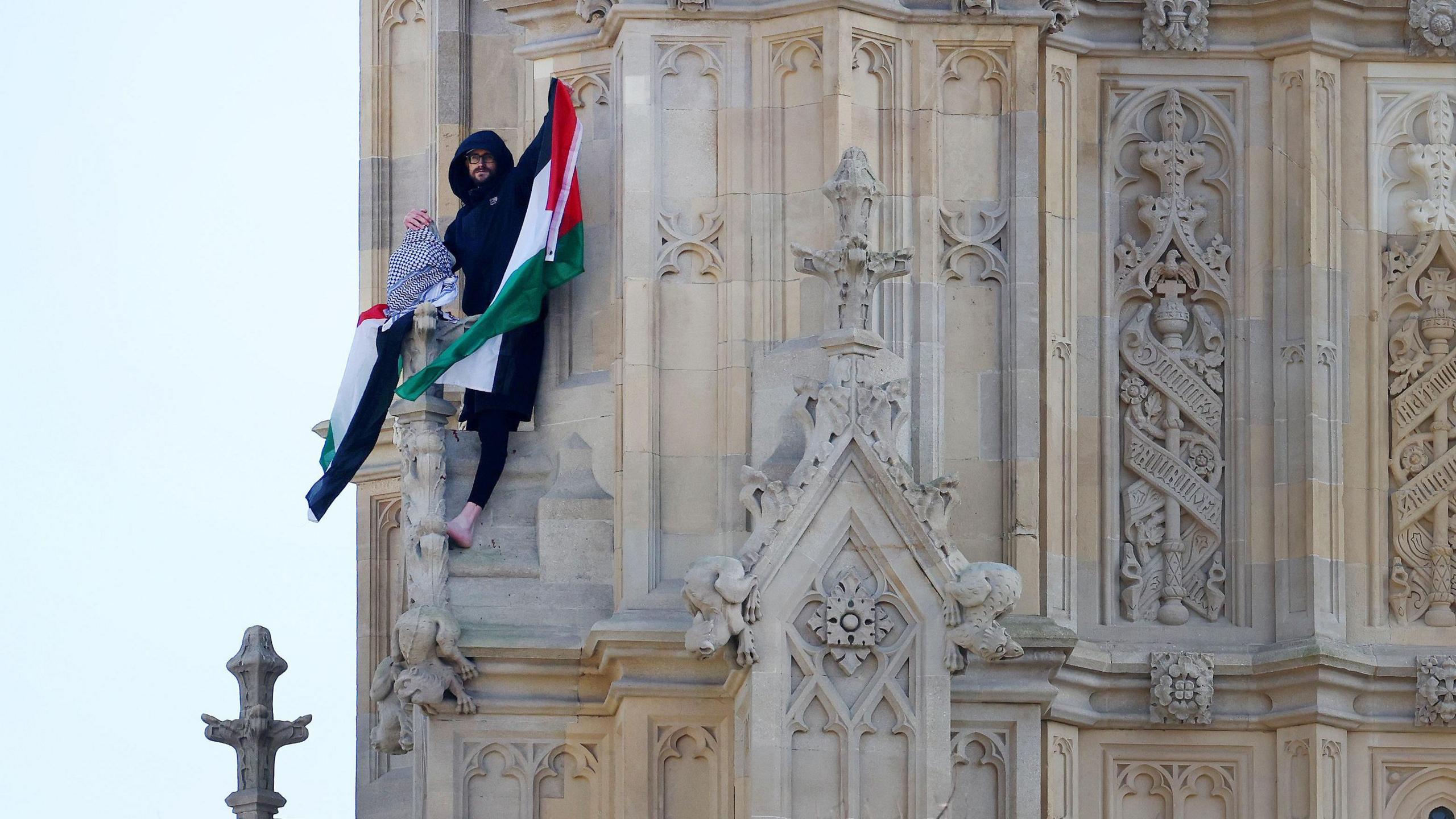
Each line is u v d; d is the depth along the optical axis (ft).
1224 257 224.94
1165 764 219.20
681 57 212.43
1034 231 214.07
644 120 211.41
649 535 207.10
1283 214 224.94
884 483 196.65
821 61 210.79
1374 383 224.33
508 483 213.25
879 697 195.42
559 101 214.28
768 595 195.52
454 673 208.33
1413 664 219.20
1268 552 221.87
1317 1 225.15
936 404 211.41
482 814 208.33
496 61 248.73
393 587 255.29
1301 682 217.56
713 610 194.59
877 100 212.64
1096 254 224.74
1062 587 218.18
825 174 209.87
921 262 212.43
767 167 210.79
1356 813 218.79
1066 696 216.95
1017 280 213.66
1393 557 222.89
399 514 255.50
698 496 208.03
